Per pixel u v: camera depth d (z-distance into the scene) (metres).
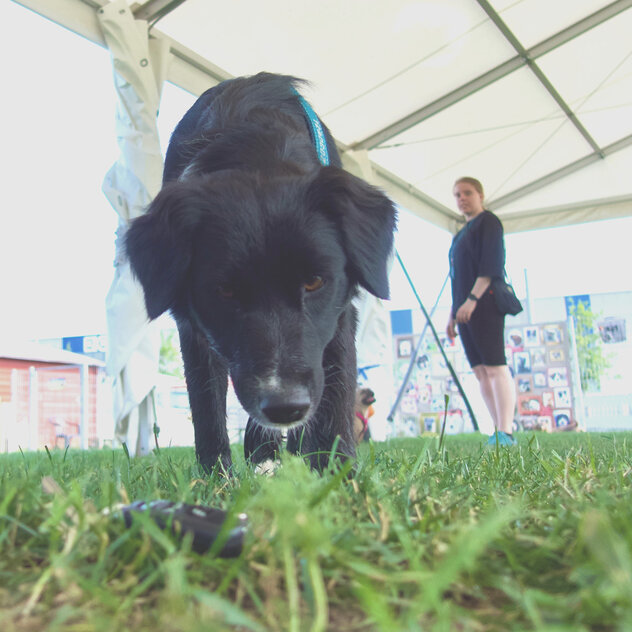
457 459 1.73
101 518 0.83
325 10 4.20
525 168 7.19
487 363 3.78
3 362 9.11
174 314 1.81
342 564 0.68
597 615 0.55
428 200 7.16
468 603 0.65
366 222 1.66
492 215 3.85
